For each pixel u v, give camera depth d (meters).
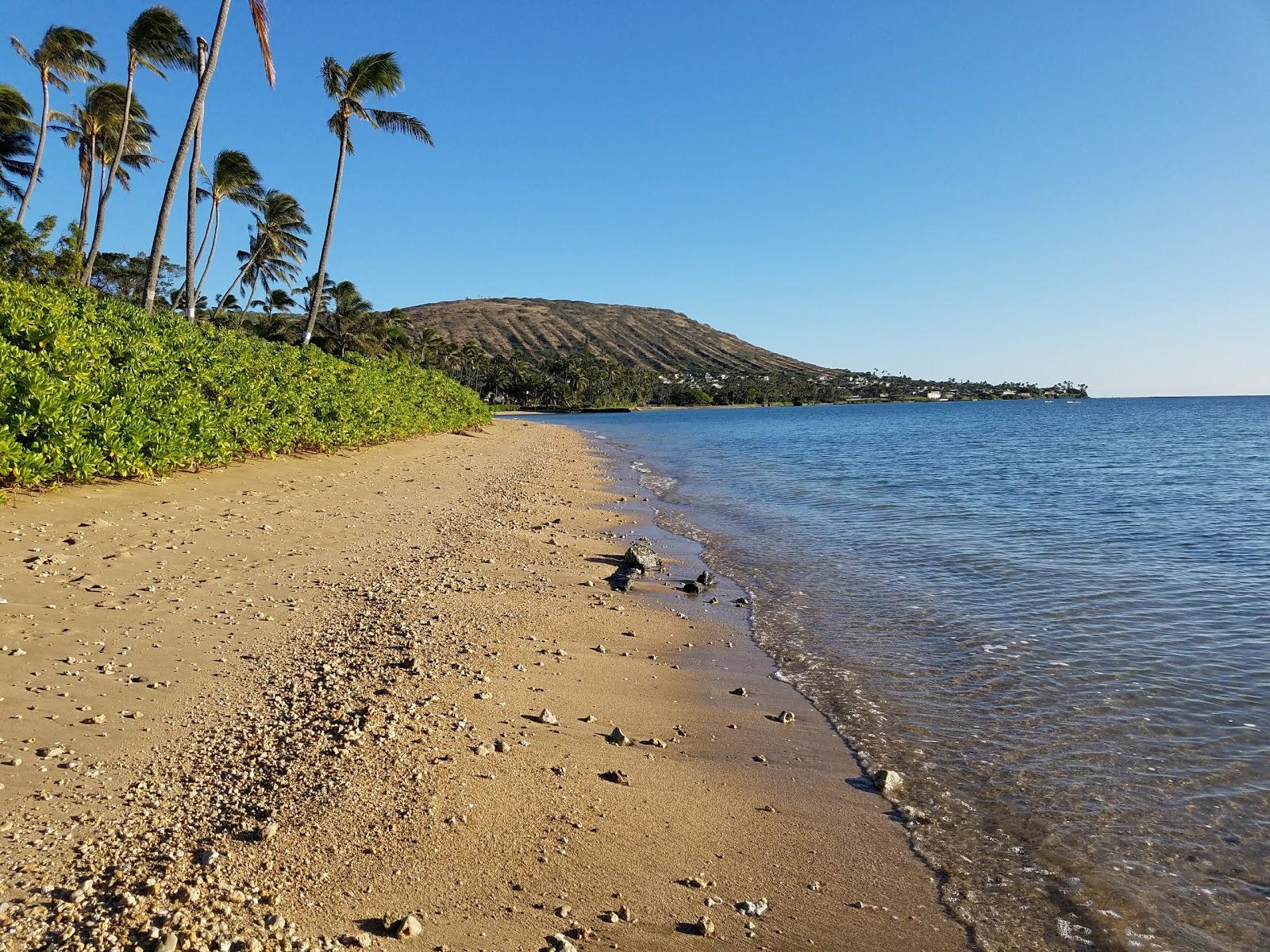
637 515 16.89
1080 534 14.30
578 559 11.60
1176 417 88.88
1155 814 4.62
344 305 64.44
